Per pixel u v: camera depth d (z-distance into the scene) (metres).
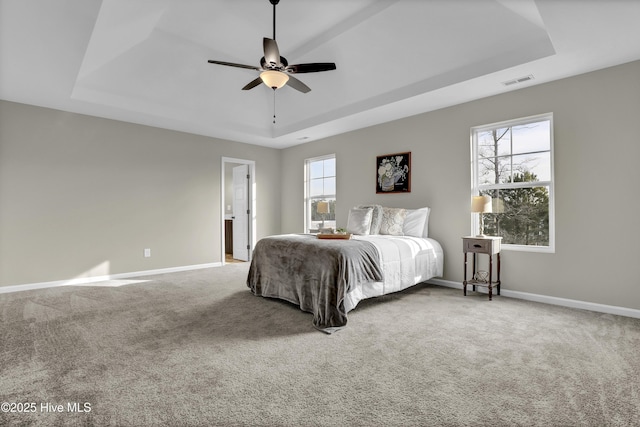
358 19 3.52
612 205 3.17
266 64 2.99
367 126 5.38
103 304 3.54
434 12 3.14
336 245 3.21
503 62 3.26
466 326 2.84
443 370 2.06
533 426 1.52
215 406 1.68
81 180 4.68
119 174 5.02
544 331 2.71
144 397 1.76
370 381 1.93
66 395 1.77
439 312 3.24
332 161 6.20
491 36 3.17
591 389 1.83
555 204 3.51
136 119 4.98
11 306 3.45
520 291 3.78
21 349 2.36
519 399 1.73
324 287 2.96
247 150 6.67
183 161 5.73
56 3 2.40
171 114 4.97
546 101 3.58
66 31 2.74
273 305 3.51
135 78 4.36
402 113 4.70
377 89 4.33
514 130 3.94
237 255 7.18
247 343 2.49
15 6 2.41
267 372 2.04
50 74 3.45
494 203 3.71
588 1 2.25
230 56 4.47
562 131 3.47
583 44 2.78
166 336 2.62
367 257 3.25
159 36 3.96
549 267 3.56
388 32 3.53
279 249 3.63
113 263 4.94
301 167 6.72
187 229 5.75
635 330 2.71
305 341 2.53
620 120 3.13
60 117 4.52
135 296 3.88
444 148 4.44
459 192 4.30
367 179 5.40
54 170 4.46
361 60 4.04
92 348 2.38
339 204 5.87
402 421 1.56
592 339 2.53
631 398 1.74
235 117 5.64
